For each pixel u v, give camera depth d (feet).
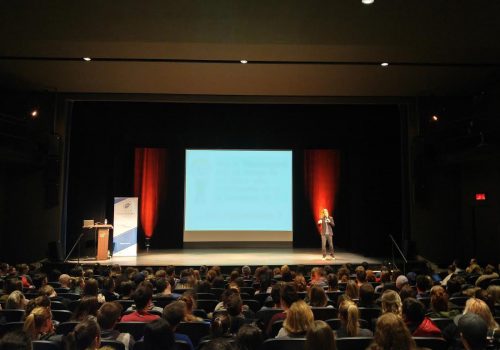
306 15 22.71
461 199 37.76
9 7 22.00
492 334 9.51
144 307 12.18
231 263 34.65
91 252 40.09
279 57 29.17
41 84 35.58
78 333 8.08
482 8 21.72
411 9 21.93
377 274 28.89
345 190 49.44
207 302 16.69
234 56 29.01
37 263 34.17
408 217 38.78
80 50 28.07
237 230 48.24
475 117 32.12
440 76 33.06
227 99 38.86
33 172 37.17
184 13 22.62
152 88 36.73
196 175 48.32
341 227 49.85
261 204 48.42
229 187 48.37
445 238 37.86
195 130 45.75
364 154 43.52
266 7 21.93
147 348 7.79
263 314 14.21
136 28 24.38
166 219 48.85
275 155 48.62
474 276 21.93
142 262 35.04
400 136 40.52
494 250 33.50
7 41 26.40
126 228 39.04
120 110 44.01
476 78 33.50
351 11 22.24
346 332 10.55
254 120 46.11
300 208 50.06
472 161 33.47
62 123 37.68
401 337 7.12
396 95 38.42
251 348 8.18
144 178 48.98
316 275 21.18
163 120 45.06
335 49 27.45
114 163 43.80
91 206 41.27
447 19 22.88
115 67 31.53
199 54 28.71
